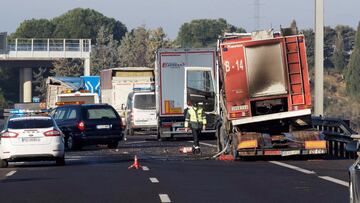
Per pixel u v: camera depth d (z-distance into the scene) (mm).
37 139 54344
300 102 56031
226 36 60469
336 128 62188
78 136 75188
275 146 55812
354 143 27188
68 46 190625
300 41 55812
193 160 58031
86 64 192500
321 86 64938
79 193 37562
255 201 33969
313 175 44969
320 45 64812
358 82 183625
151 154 66250
